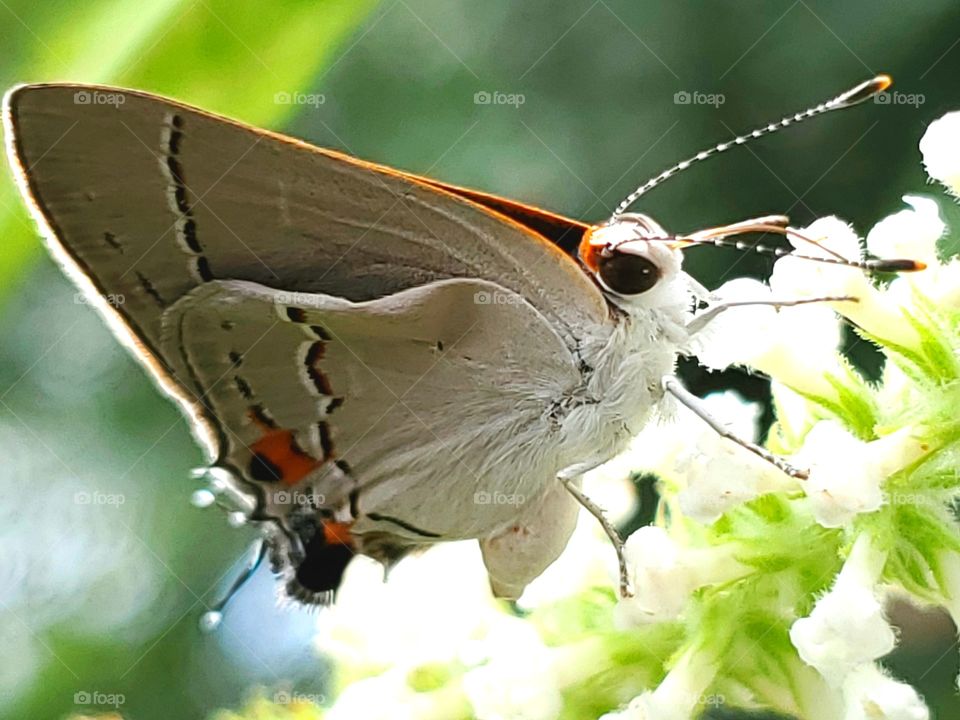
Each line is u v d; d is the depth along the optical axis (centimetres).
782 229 5
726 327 5
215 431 6
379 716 6
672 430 5
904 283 5
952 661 6
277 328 5
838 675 5
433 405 6
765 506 5
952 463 5
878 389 5
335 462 6
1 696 7
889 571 5
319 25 6
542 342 5
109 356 8
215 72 6
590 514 6
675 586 5
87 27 6
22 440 8
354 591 6
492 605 6
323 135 8
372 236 5
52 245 5
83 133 5
